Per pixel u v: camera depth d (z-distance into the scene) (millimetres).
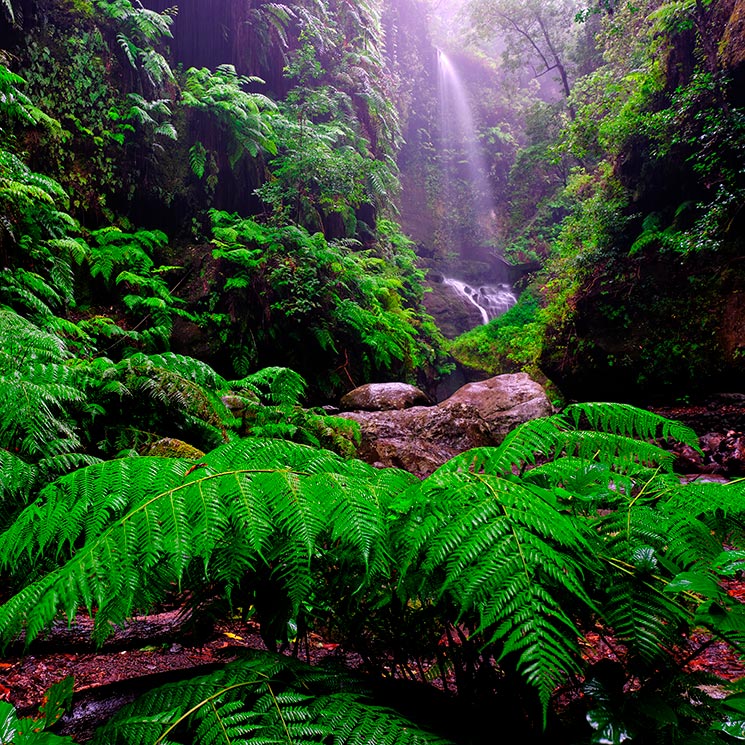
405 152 26734
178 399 3521
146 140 9000
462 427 5742
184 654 1614
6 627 612
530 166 22828
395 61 24547
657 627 634
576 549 667
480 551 647
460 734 721
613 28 12852
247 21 11422
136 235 8555
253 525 672
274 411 4238
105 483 771
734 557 624
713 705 653
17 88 7438
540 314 13891
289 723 659
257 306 8930
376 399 6891
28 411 2332
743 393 9289
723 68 9055
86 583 614
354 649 912
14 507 1481
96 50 8492
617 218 11336
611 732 614
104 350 6863
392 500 781
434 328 14469
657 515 731
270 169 11156
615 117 11742
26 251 6250
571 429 937
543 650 557
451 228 27188
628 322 10688
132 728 661
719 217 8820
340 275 10133
